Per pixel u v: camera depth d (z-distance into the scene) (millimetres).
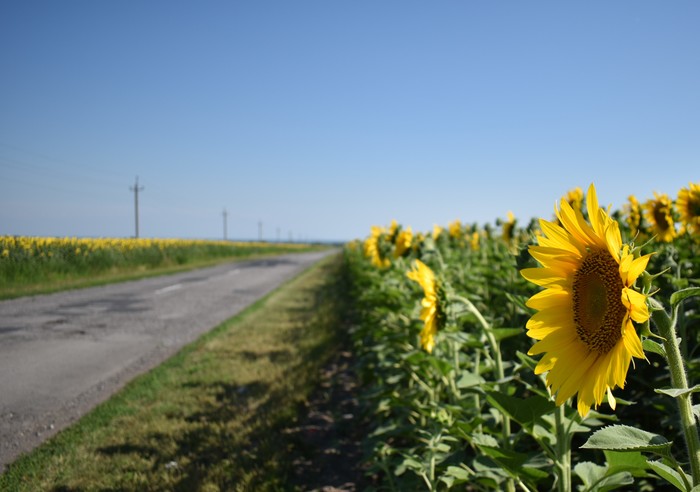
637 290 1484
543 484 3428
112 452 4988
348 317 11812
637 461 2023
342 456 4898
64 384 6938
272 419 5641
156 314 12406
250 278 23047
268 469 4578
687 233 5609
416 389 4691
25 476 4512
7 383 6949
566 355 1824
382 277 7754
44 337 9648
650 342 1504
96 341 9422
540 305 1895
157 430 5457
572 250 1860
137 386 6820
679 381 1450
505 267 5410
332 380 7070
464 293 4121
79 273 20875
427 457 3193
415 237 6949
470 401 3664
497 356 2984
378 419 5102
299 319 11797
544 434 2506
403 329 5637
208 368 7711
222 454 4984
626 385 3867
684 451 3209
